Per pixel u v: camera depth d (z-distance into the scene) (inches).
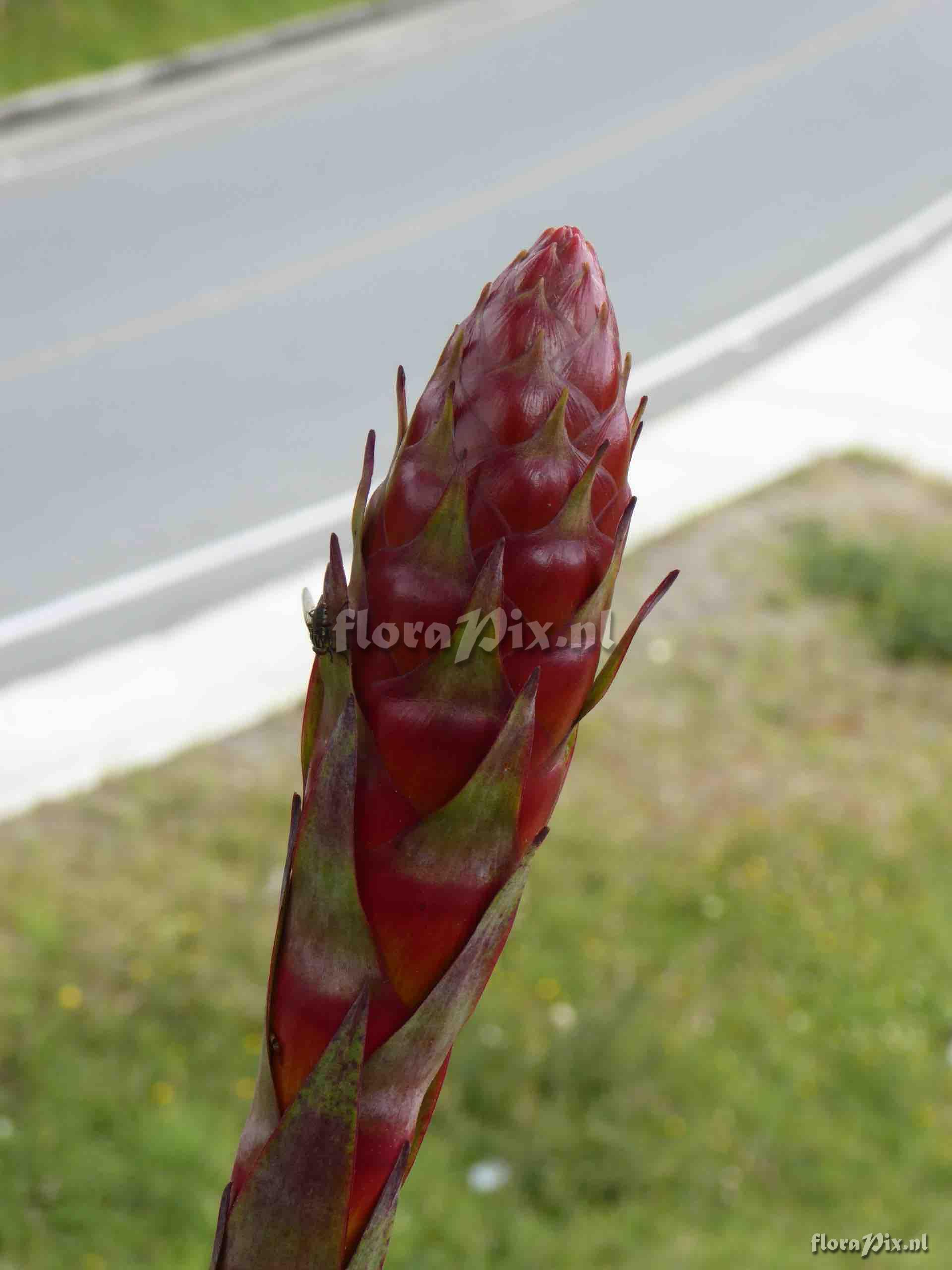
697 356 446.9
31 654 287.3
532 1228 181.8
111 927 217.2
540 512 32.0
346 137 604.7
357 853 32.6
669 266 517.3
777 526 369.4
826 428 428.5
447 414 32.1
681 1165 195.2
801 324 488.1
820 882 253.9
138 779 254.2
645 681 304.3
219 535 333.7
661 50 748.6
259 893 230.4
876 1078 216.1
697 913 243.3
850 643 326.0
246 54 673.6
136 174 549.0
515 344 32.4
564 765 34.1
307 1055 33.6
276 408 399.2
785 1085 212.2
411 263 500.1
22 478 353.4
